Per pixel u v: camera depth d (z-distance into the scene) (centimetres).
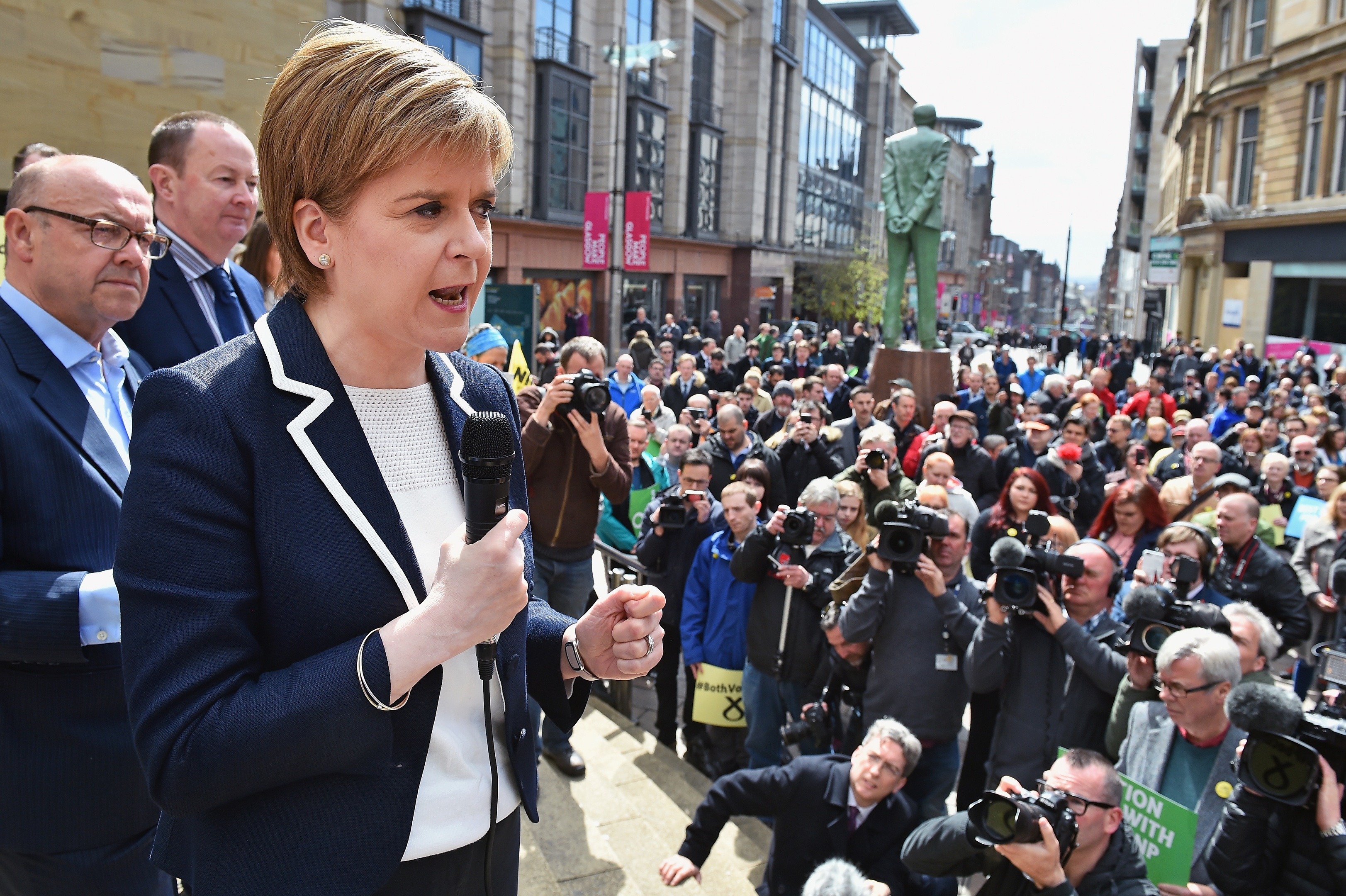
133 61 778
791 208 4053
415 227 86
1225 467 777
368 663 80
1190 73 3092
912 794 399
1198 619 326
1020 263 12862
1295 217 2150
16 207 174
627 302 2972
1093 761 267
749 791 340
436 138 83
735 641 468
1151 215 4941
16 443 167
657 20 2964
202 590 82
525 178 2338
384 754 84
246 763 77
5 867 176
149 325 227
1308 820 232
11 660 161
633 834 361
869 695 404
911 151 1251
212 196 233
